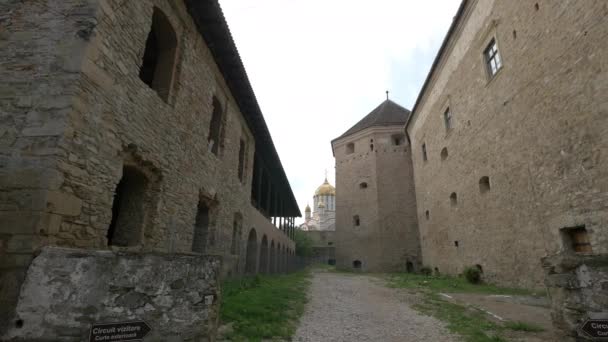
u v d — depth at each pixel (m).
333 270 28.97
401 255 26.00
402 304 8.43
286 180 20.94
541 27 9.62
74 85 4.44
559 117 8.84
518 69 10.75
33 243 3.79
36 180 4.04
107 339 3.12
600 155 7.52
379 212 27.52
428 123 20.80
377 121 30.28
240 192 12.91
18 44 4.66
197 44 8.58
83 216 4.55
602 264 4.20
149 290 3.33
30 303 3.20
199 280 3.54
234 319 5.46
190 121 8.15
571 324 4.21
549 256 4.72
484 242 13.11
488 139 12.80
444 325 6.02
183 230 7.71
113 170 5.21
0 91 4.45
